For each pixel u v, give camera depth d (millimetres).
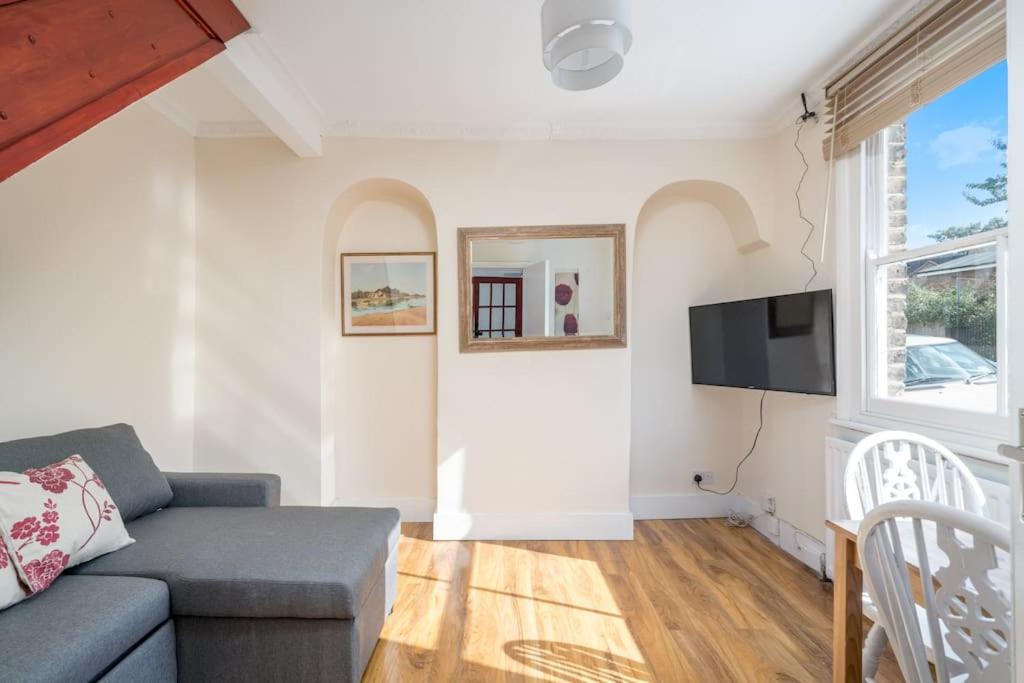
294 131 2543
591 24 1290
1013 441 809
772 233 2916
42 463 1673
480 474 2910
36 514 1412
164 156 2656
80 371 2154
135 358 2451
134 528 1847
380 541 1847
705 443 3223
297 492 2898
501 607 2125
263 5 1854
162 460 2635
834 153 2342
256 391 2898
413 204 3199
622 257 2912
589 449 2918
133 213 2439
